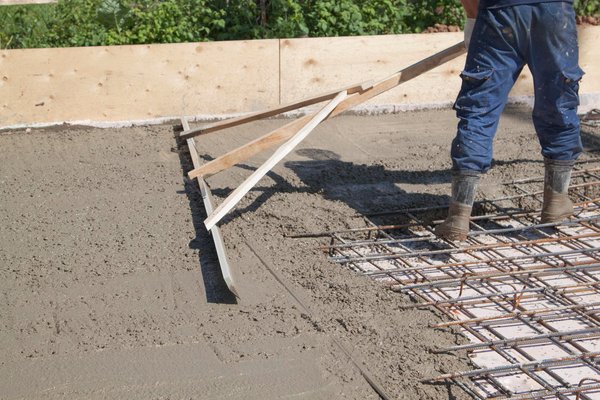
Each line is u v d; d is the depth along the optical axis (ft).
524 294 12.21
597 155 16.38
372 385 10.53
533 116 13.43
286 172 15.53
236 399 10.37
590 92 19.25
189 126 17.85
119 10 19.90
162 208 14.20
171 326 11.44
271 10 20.72
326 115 14.11
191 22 20.27
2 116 17.58
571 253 12.92
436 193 14.76
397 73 14.23
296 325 11.47
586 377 10.83
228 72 18.19
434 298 12.15
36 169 15.79
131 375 10.68
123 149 16.70
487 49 12.84
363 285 12.24
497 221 14.20
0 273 12.47
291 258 12.91
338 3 20.47
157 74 17.94
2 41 19.88
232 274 12.44
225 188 14.89
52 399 10.37
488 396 10.48
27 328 11.41
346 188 14.92
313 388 10.52
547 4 12.62
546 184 13.64
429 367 10.81
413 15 21.40
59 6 20.39
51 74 17.54
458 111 13.08
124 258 12.81
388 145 16.94
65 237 13.35
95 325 11.46
